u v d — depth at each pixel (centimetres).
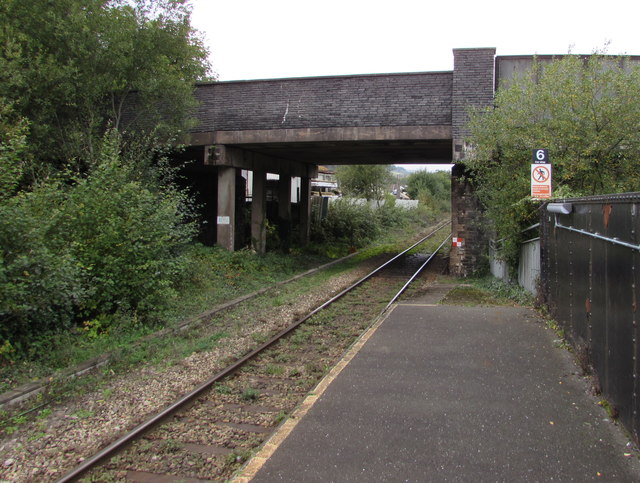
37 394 633
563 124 1068
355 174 4116
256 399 616
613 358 486
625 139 1050
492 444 432
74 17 1241
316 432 463
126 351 796
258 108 1700
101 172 1027
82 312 936
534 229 1119
